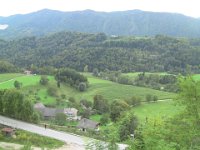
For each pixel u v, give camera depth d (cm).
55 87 18350
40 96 16662
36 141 6800
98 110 14912
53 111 13475
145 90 19150
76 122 12900
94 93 18525
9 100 8519
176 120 2527
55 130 7881
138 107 14925
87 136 7519
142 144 2134
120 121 2172
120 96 18225
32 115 8431
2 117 8412
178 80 2620
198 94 2475
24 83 18125
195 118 2461
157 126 2423
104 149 1972
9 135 7012
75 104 15825
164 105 15425
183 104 2528
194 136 2400
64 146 6650
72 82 18988
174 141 2364
